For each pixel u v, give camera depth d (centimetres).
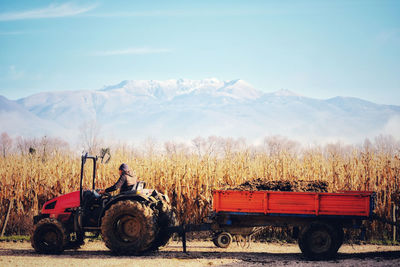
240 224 1067
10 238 1361
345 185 1449
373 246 1222
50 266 952
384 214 1329
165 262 989
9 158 1802
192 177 1462
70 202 1138
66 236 1098
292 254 1088
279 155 1641
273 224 1044
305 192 1012
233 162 1560
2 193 1498
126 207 1064
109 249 1164
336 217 1002
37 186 1541
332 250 992
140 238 1056
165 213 1142
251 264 964
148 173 1520
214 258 1034
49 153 1898
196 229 1099
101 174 1597
